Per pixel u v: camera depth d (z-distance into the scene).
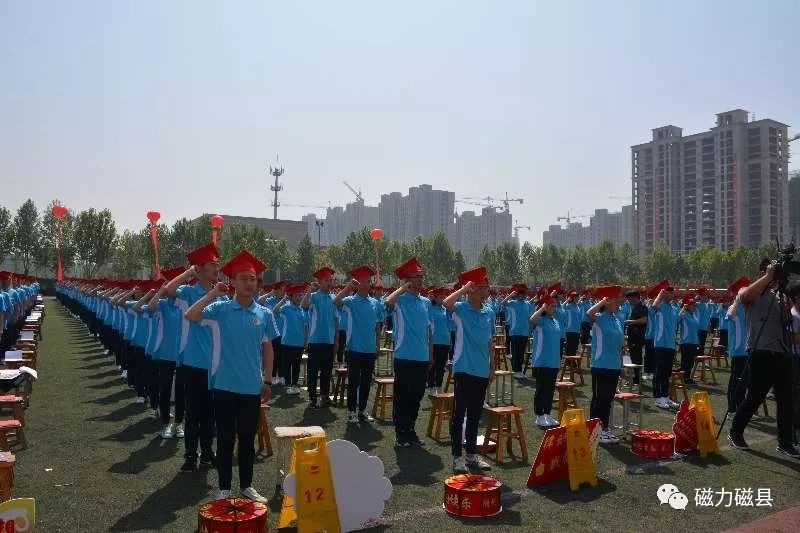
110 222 61.75
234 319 5.93
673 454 8.00
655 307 11.70
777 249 8.25
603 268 76.69
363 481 5.46
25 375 10.34
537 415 9.84
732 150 93.50
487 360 7.41
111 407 10.58
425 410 11.23
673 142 101.31
